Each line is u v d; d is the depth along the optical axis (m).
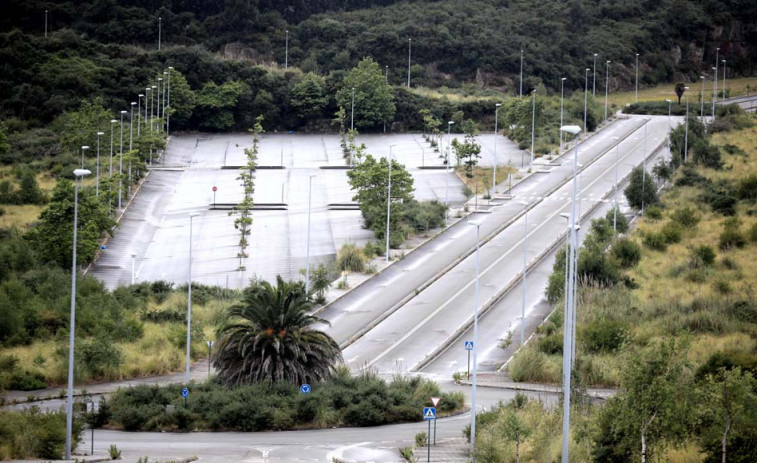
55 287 168.00
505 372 138.75
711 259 189.25
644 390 74.56
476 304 94.50
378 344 153.00
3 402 116.69
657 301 165.50
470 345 112.25
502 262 194.50
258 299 117.62
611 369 128.50
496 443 89.00
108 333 149.75
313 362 117.62
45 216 187.75
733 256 193.88
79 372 133.88
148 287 180.75
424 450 92.62
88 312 158.50
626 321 153.00
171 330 157.12
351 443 96.25
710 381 80.50
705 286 176.88
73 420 95.69
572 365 107.50
